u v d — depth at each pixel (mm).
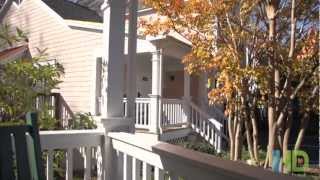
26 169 2854
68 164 4078
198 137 14023
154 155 3135
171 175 2834
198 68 9727
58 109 14953
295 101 10438
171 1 9547
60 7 17172
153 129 11977
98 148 4238
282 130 9086
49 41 15984
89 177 4203
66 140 4035
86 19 17469
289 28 9406
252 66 8961
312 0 8852
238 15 9469
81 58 14633
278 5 8938
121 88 4254
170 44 12586
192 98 15117
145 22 10648
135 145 3441
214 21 9500
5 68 5559
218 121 14062
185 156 2549
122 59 4246
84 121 10281
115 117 4215
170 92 16750
